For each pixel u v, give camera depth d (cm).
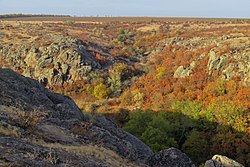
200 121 4466
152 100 5688
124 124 4650
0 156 1077
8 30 10344
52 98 2873
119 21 17425
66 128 2053
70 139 1808
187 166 1809
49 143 1527
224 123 4222
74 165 1265
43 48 7594
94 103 5966
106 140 2075
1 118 1580
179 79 6000
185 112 4747
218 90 5012
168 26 13312
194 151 3866
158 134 3678
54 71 6994
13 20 16838
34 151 1230
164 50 8244
